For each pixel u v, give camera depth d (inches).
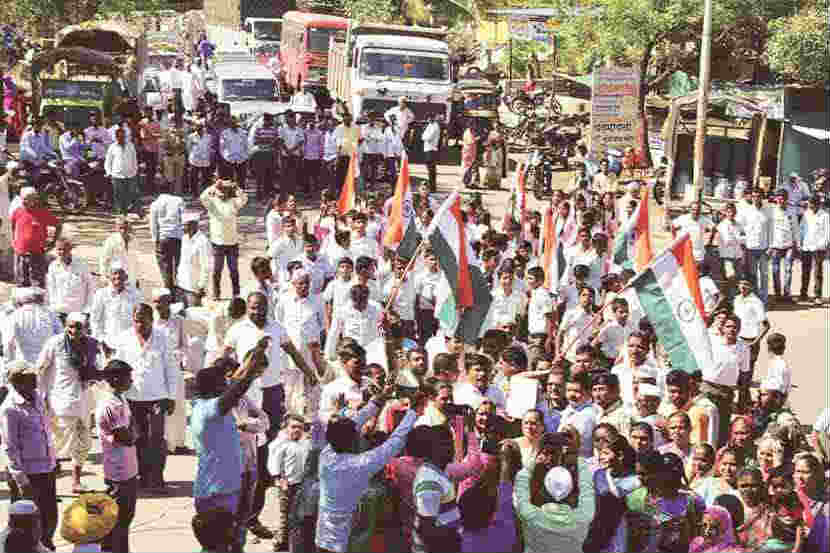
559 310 719.7
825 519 382.0
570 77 1845.5
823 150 1349.7
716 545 382.0
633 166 1441.9
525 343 654.5
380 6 2379.4
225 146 1180.5
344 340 472.4
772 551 392.5
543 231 757.9
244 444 429.4
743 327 713.0
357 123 1282.0
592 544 372.8
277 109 1449.3
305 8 2416.3
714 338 601.0
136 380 518.6
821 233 995.3
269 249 738.8
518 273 655.8
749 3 1439.5
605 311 606.5
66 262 652.1
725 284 830.5
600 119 1375.5
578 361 520.4
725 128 1381.6
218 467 395.9
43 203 774.5
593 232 805.2
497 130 1412.4
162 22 2476.6
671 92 1708.9
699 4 1444.4
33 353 557.0
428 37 1551.4
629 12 1469.0
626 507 378.0
